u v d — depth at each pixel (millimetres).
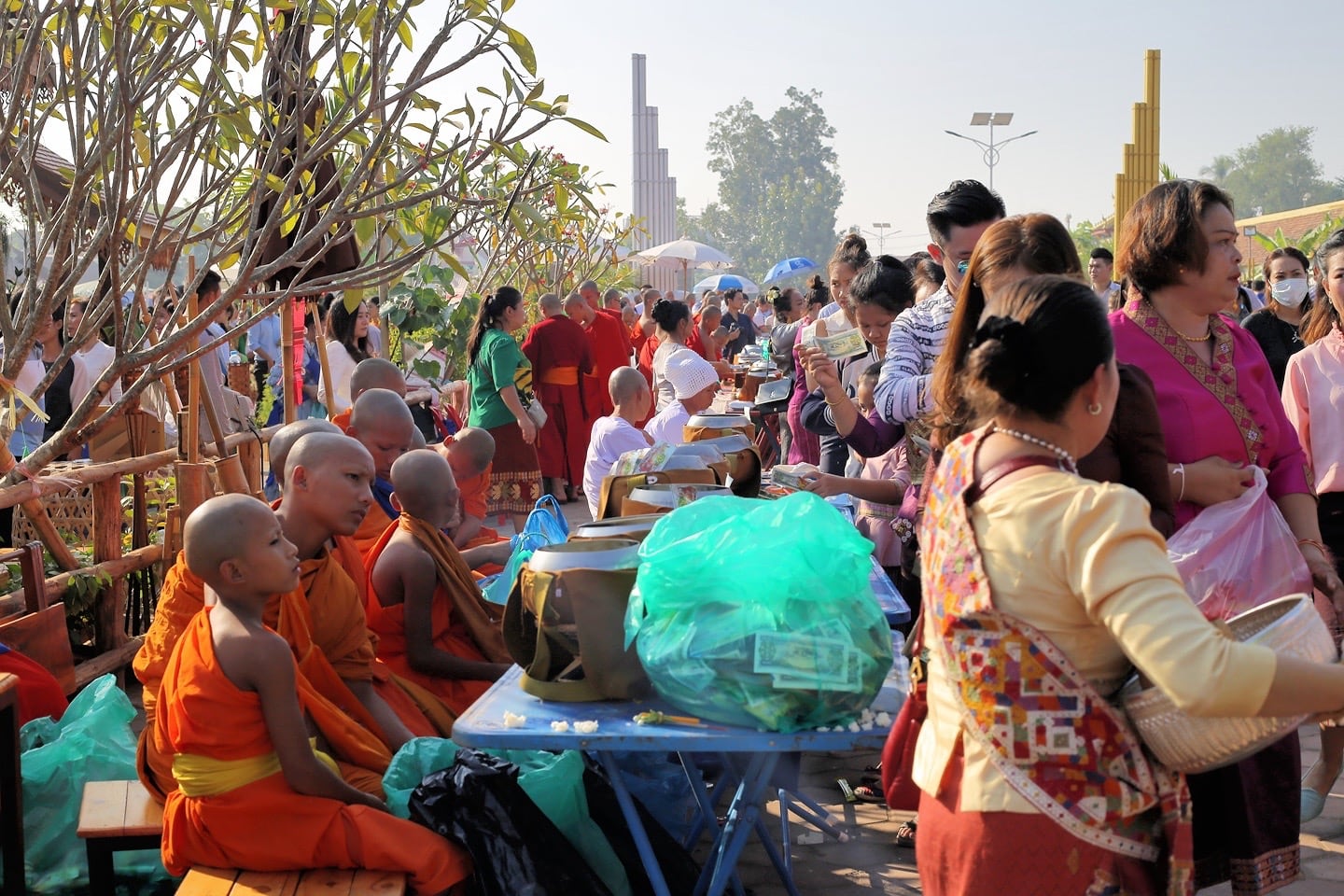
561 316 11406
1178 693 1747
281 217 4793
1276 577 2809
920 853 2109
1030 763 1907
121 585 5801
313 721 3459
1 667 4223
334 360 8914
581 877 3066
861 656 2699
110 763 3857
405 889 3035
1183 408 2875
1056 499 1875
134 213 5078
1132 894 1964
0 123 5000
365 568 4297
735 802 3248
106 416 5035
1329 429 4102
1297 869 2750
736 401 11562
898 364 3756
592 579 2904
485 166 7738
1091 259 11242
